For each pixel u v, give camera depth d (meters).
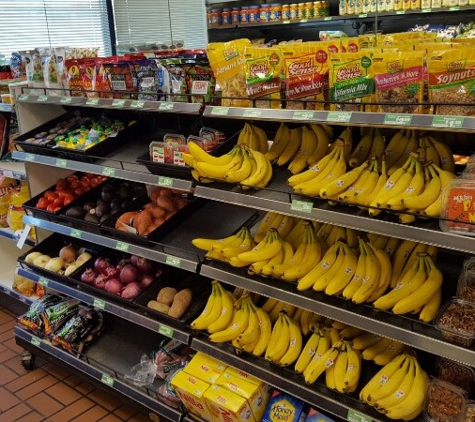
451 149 2.09
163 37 6.63
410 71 1.57
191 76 2.22
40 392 2.95
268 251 2.12
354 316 1.81
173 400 2.43
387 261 1.90
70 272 2.94
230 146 2.38
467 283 1.77
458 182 1.57
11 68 3.63
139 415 2.72
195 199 2.71
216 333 2.22
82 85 2.72
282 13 4.96
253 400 2.13
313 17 4.80
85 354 2.85
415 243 1.93
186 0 6.71
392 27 4.71
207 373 2.27
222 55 2.02
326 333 2.11
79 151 2.72
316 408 2.08
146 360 2.73
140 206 2.84
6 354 3.35
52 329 2.98
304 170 2.09
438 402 1.73
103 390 2.76
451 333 1.59
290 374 2.07
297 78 1.83
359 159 2.01
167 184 2.30
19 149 3.19
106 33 6.19
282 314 2.20
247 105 2.01
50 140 2.95
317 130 2.15
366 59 1.67
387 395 1.78
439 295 1.78
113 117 3.16
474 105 1.45
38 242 3.31
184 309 2.44
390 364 1.88
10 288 3.67
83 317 2.97
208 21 5.47
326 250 2.15
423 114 1.52
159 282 2.65
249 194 2.04
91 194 3.06
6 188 3.75
